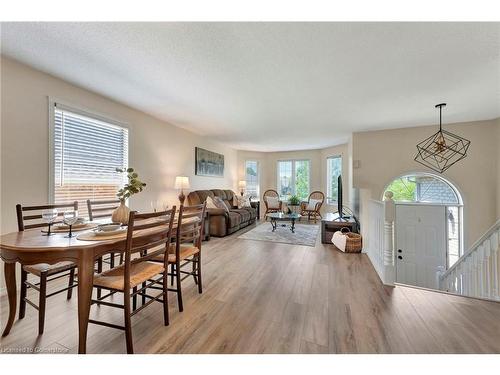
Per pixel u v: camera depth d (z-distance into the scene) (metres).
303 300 2.10
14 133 2.20
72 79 2.53
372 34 1.71
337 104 3.19
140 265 1.76
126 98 3.08
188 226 2.26
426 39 1.75
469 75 2.31
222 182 6.63
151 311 1.92
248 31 1.70
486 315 1.83
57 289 2.28
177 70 2.30
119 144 3.35
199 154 5.39
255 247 3.92
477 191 3.84
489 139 3.79
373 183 4.58
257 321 1.77
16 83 2.20
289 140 5.81
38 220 2.36
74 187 2.76
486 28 1.62
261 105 3.28
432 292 2.25
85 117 2.82
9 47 1.95
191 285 2.43
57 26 1.67
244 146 6.92
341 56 2.01
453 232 4.01
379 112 3.50
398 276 3.92
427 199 4.73
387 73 2.30
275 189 7.75
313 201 6.71
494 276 2.14
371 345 1.50
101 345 1.50
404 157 4.36
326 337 1.58
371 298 2.13
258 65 2.18
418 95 2.84
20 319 1.76
